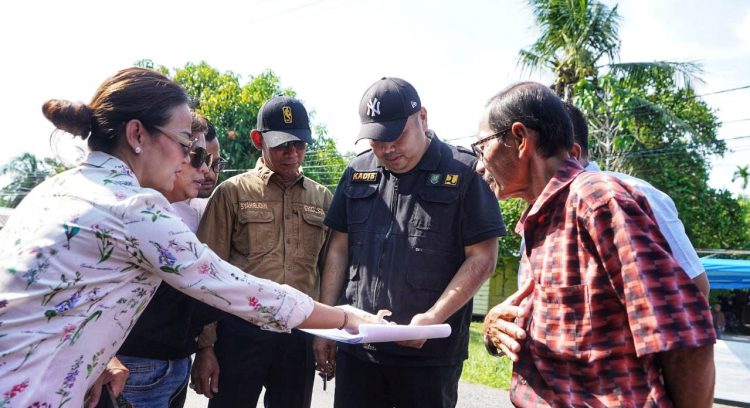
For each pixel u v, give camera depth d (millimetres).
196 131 2445
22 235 1534
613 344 1474
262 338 2980
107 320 1581
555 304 1569
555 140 1731
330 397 5594
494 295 16984
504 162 1795
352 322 2018
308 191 3307
